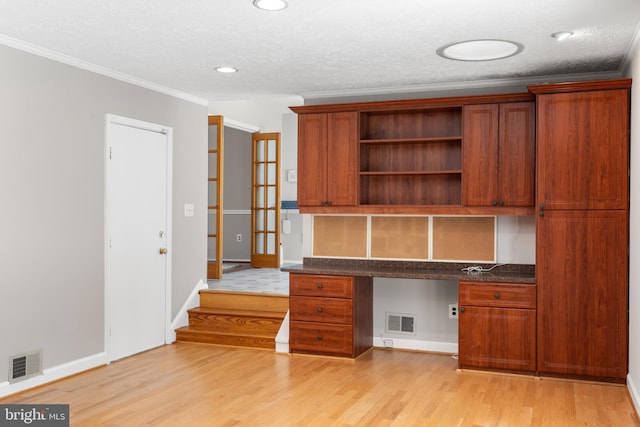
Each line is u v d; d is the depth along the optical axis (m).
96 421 3.61
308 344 5.21
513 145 4.83
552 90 4.47
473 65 4.66
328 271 5.15
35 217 4.27
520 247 5.13
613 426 3.55
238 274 8.02
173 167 5.78
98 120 4.84
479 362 4.69
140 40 4.05
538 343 4.53
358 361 5.09
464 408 3.87
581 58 4.42
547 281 4.50
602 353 4.38
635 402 3.81
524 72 4.90
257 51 4.29
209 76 5.11
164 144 5.66
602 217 4.37
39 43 4.14
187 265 6.02
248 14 3.48
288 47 4.17
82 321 4.70
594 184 4.39
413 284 5.50
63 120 4.50
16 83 4.11
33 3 3.33
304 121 5.46
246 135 9.48
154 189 5.53
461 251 5.31
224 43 4.09
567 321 4.46
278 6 3.34
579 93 4.42
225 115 9.00
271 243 9.20
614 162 4.34
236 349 5.51
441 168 5.32
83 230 4.70
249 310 5.93
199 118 6.18
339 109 5.34
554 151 4.48
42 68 4.31
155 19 3.60
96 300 4.84
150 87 5.42
